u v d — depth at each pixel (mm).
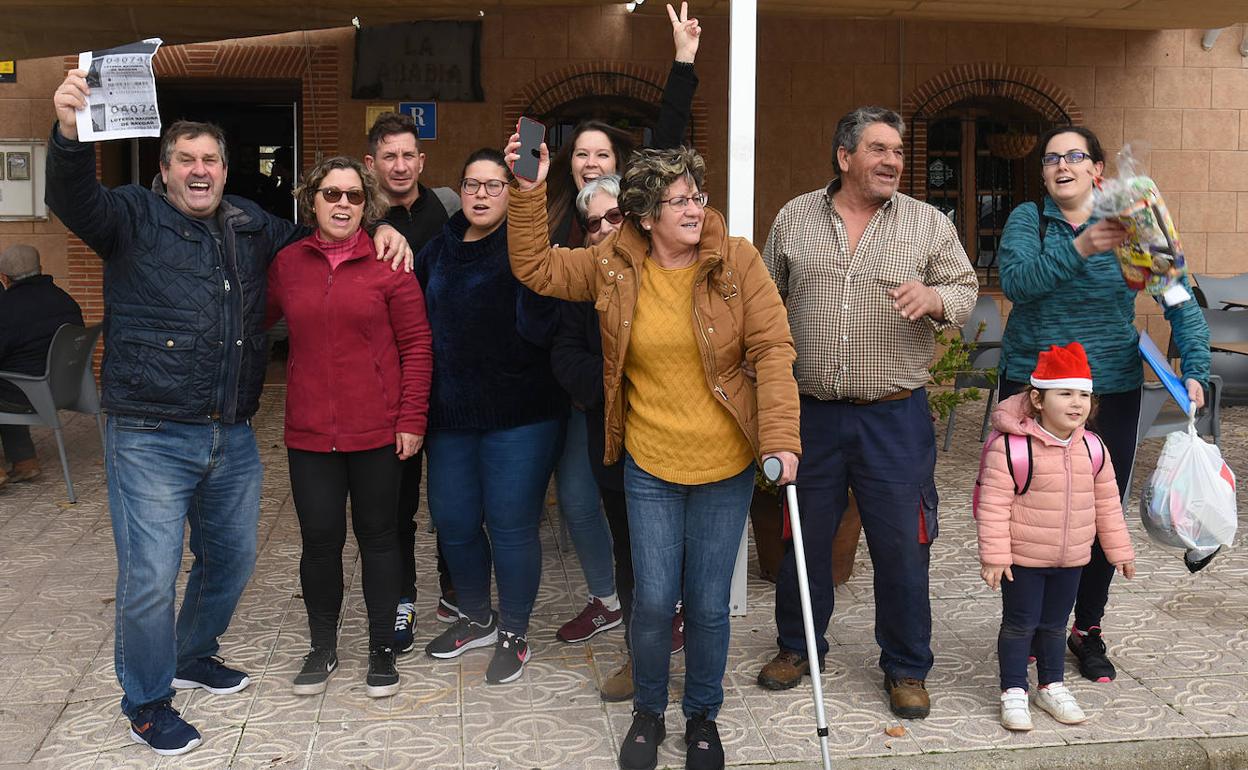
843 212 3912
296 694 3988
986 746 3633
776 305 3342
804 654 4074
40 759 3547
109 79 3143
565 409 4125
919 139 10953
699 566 3418
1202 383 4156
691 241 3211
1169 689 4051
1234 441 8508
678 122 3770
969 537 6039
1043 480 3678
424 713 3865
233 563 3865
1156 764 3570
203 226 3561
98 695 4023
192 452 3584
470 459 4105
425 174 10680
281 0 8953
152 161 11328
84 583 5281
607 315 3354
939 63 10898
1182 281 3809
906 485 3834
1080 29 10977
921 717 3811
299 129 11469
